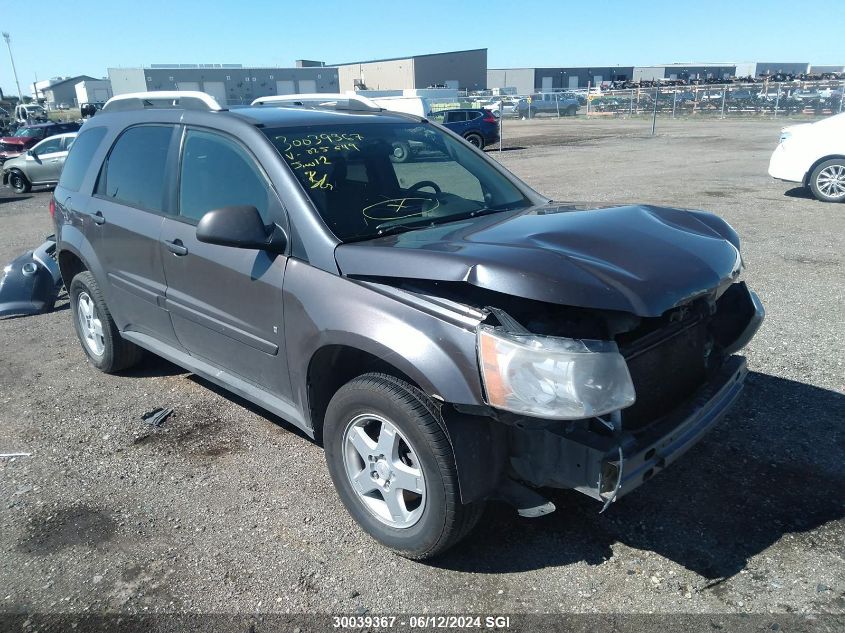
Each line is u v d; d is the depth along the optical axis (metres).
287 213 3.17
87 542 3.12
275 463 3.76
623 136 27.34
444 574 2.85
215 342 3.72
